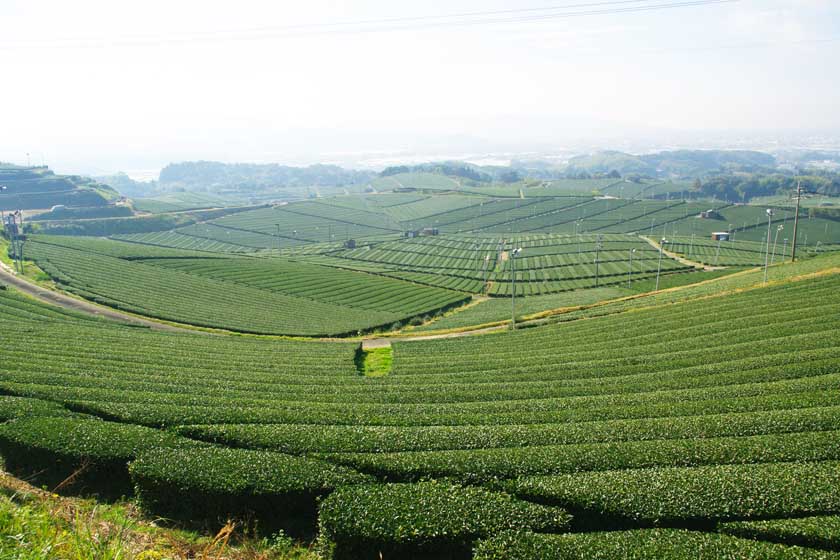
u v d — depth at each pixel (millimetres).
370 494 18078
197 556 15273
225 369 40375
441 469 20203
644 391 31828
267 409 27812
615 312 61281
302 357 46125
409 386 34406
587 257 131000
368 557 16562
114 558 11438
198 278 91500
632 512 17359
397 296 92000
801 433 22375
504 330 60094
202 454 20484
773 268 75938
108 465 20562
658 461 20688
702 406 27062
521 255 138500
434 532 16312
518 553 15039
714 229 170625
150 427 25188
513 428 24375
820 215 175625
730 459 20703
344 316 76250
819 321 41781
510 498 18094
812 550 14805
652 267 114312
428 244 157500
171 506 18859
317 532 18156
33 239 105375
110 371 36625
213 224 196000
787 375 31484
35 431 22000
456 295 95250
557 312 68062
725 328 44688
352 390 33656
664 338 45250
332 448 22516
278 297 85688
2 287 72125
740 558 14555
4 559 10445
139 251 105375
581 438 23531
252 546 17062
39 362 37750
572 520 17938
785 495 17422
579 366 38281
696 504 17312
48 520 12953
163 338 52344
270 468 19500
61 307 65875
